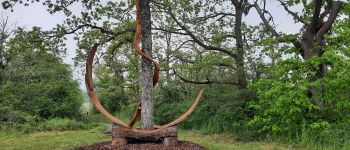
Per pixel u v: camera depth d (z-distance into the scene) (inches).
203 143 508.4
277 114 477.4
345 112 475.2
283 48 566.6
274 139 506.3
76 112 908.0
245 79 658.8
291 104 448.1
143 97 404.8
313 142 446.3
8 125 657.6
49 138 567.5
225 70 710.5
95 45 394.3
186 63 747.4
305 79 459.8
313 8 614.2
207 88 692.7
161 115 780.6
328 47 462.9
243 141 526.6
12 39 494.0
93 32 536.1
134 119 379.6
